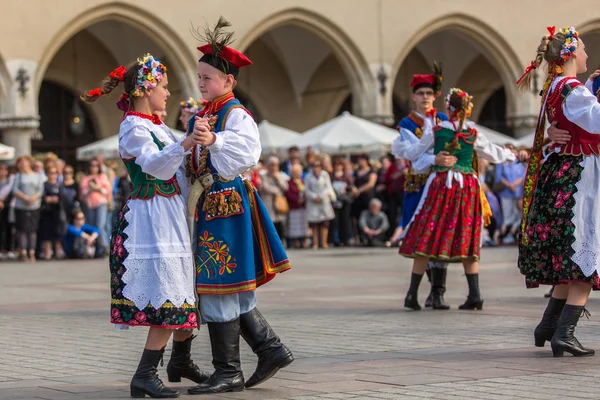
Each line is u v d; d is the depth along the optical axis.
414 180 10.63
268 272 6.18
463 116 10.17
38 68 25.73
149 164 5.82
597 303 10.57
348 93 34.81
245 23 27.97
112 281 6.01
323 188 23.67
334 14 29.30
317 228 23.95
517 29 31.91
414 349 7.58
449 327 8.87
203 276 6.02
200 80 6.24
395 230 24.05
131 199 6.04
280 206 23.62
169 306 5.88
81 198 21.36
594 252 7.02
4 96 25.48
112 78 6.04
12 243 21.56
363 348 7.70
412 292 10.34
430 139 10.21
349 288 13.19
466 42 34.84
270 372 6.15
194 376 6.44
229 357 6.08
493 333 8.41
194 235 6.13
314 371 6.65
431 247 10.11
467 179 10.24
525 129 32.56
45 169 21.28
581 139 7.14
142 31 26.97
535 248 7.30
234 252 6.05
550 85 7.28
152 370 5.99
